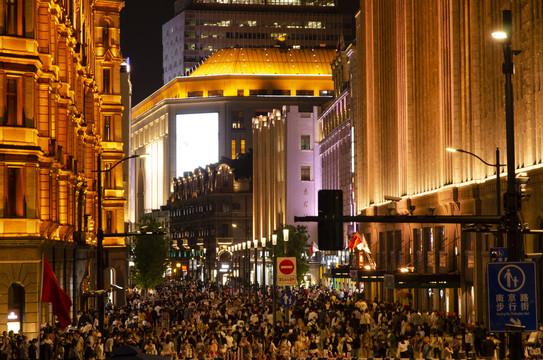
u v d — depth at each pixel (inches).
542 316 2096.5
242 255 7352.4
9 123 1801.2
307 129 6378.0
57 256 2149.4
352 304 2637.8
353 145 4817.9
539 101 2148.1
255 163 7608.3
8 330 1792.6
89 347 1504.7
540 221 2107.5
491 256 1125.7
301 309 2477.9
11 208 1804.9
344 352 1715.1
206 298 3752.5
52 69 1998.0
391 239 3661.4
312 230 6269.7
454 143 2741.1
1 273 1790.1
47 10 1930.4
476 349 1814.7
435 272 2940.5
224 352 1609.3
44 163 1943.9
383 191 3804.1
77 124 2485.2
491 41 2469.2
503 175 2347.4
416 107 3243.1
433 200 2947.8
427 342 1624.0
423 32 3144.7
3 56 1763.0
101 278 1931.6
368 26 4050.2
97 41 3570.4
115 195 3553.2
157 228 4493.1
